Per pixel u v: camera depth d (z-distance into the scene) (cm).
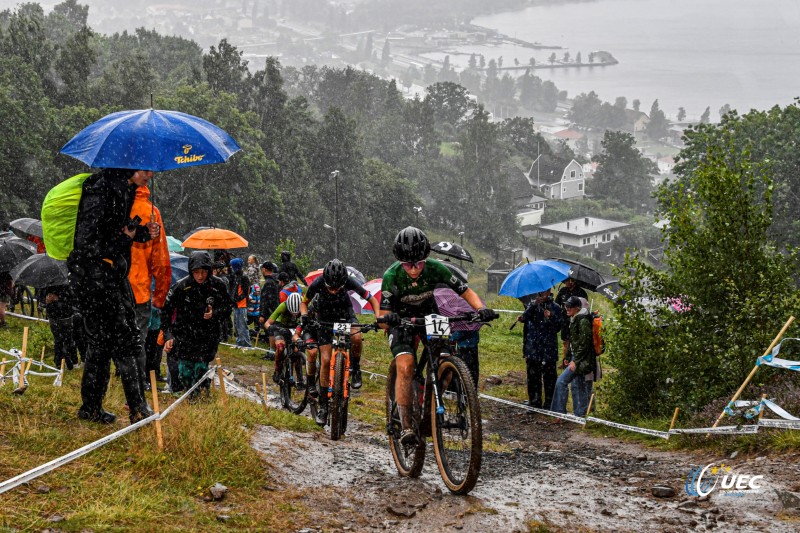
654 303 1024
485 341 2067
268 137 8762
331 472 638
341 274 804
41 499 471
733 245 943
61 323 1065
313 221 8712
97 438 600
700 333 950
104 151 580
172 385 964
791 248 948
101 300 616
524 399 1338
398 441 665
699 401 906
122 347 634
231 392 1059
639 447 844
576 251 15175
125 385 642
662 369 987
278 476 594
